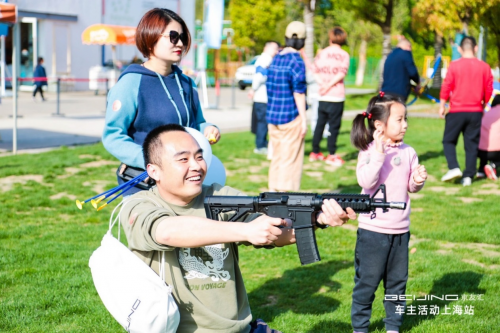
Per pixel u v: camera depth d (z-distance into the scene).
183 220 2.28
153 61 3.64
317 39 48.22
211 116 19.00
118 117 3.53
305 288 5.28
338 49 10.82
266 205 2.35
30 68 27.55
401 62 10.67
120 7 29.52
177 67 3.86
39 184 9.02
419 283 5.28
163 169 2.45
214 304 2.49
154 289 2.35
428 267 5.68
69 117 18.14
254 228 2.16
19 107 20.70
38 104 22.00
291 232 2.41
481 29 19.27
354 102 23.48
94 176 9.78
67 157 11.12
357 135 4.05
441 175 10.09
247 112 20.73
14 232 6.68
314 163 11.20
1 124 16.05
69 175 9.83
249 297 5.04
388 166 4.05
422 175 4.00
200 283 2.49
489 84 9.08
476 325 4.48
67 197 8.40
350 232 6.96
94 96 26.14
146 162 2.53
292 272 5.63
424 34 30.08
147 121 3.58
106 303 2.38
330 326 4.52
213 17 19.64
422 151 12.61
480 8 17.23
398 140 4.11
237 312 2.55
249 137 14.33
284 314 4.70
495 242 6.49
